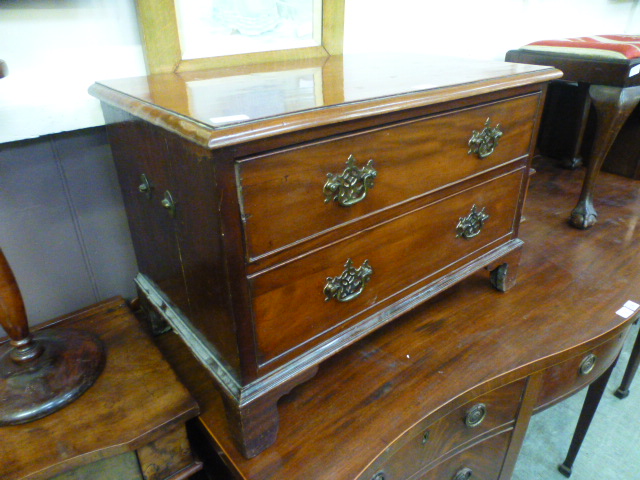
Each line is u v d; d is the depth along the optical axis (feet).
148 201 2.26
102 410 2.17
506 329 2.88
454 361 2.63
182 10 2.66
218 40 2.86
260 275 1.80
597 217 4.46
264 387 1.98
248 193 1.63
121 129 2.26
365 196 2.03
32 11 2.31
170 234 2.12
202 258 1.86
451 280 2.75
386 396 2.40
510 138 2.70
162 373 2.39
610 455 3.86
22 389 2.17
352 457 2.08
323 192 1.86
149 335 2.68
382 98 1.92
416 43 4.14
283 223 1.79
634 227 4.25
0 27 2.26
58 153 2.67
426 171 2.28
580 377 2.99
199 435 2.64
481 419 2.66
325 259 2.01
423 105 2.03
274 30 3.07
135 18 2.62
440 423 2.45
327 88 2.13
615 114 3.67
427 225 2.45
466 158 2.46
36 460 1.92
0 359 2.31
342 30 3.39
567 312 3.04
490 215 2.86
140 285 2.79
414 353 2.70
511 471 3.15
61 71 2.49
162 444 2.18
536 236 4.08
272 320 1.93
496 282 3.26
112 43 2.60
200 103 1.86
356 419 2.27
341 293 2.15
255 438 2.04
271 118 1.60
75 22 2.45
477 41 4.67
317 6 3.21
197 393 2.51
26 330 2.24
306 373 2.11
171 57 2.69
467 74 2.51
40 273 2.82
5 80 2.34
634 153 5.38
